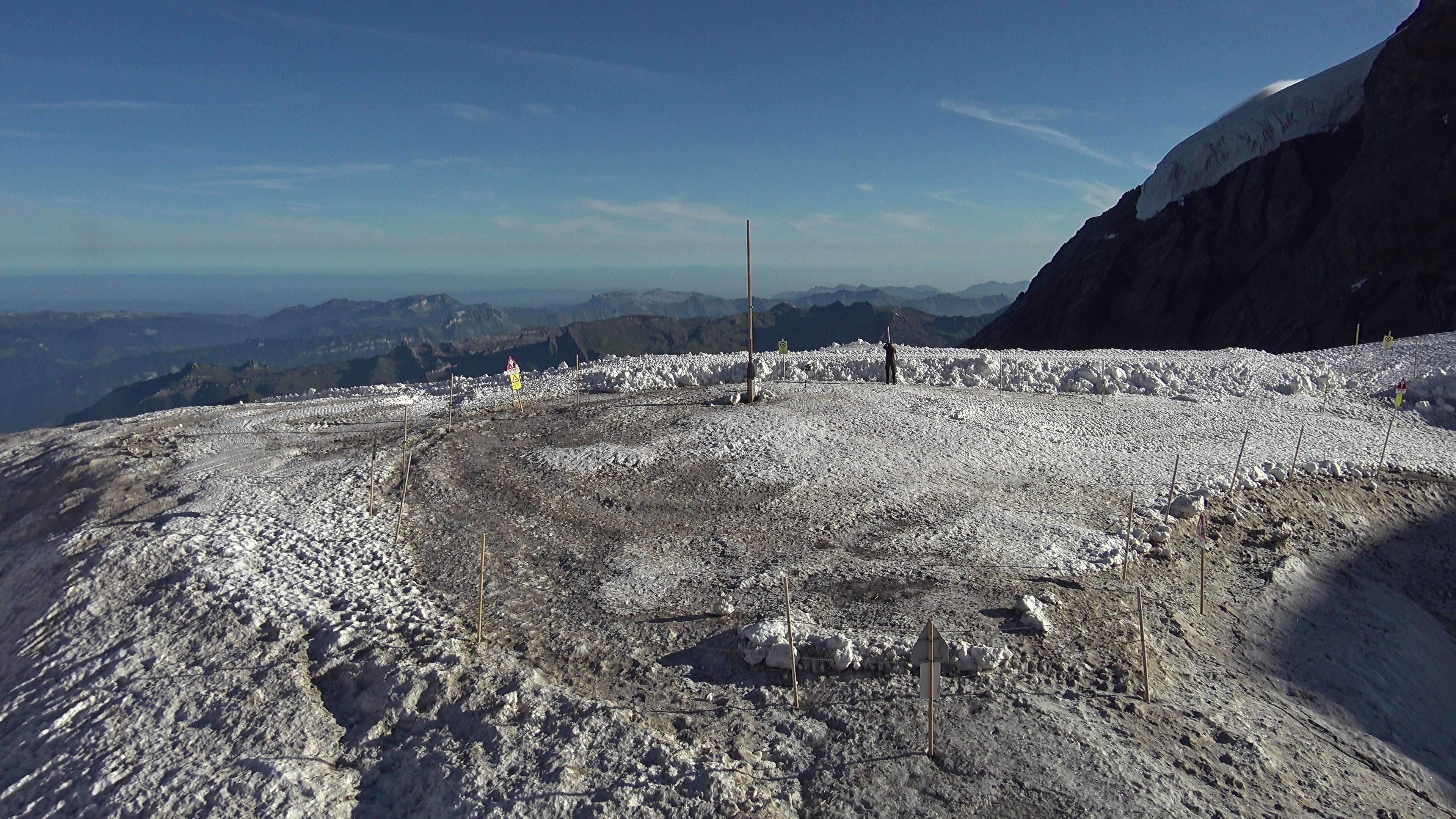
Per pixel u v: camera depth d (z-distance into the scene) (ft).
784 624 35.40
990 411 71.56
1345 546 48.60
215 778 27.94
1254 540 47.11
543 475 58.95
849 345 111.96
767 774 26.84
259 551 45.47
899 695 30.42
